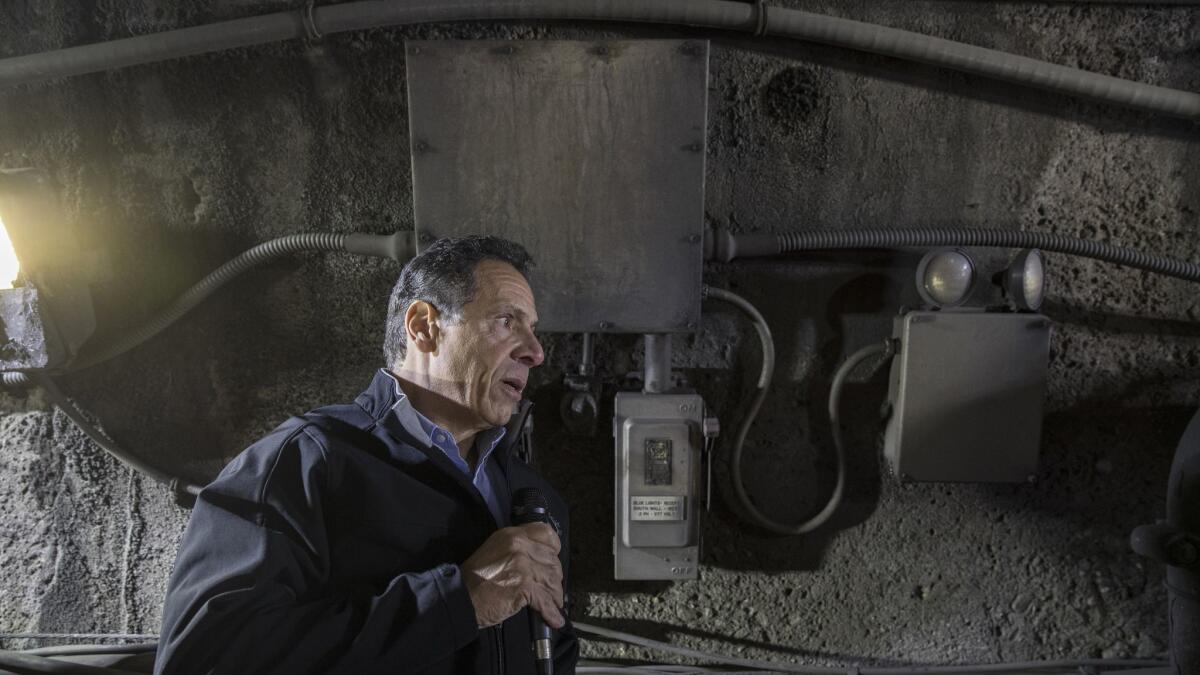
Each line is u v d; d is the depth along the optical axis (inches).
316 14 72.0
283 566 37.0
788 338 80.4
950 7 76.0
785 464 82.0
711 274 79.7
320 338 80.3
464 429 44.6
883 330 79.7
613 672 80.1
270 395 81.1
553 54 67.7
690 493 73.9
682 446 73.2
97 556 83.5
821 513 80.3
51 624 83.6
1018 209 78.5
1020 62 73.2
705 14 72.3
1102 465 80.8
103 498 83.0
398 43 75.9
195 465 82.2
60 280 73.2
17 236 69.1
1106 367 79.7
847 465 81.8
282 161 77.9
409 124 72.5
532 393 80.6
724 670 83.4
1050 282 79.0
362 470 40.6
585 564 82.7
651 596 83.3
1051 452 80.8
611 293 71.0
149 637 83.0
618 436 73.8
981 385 73.2
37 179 71.8
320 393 81.0
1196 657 63.2
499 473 48.3
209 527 37.5
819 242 74.3
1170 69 76.2
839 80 76.7
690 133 68.7
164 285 79.8
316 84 76.7
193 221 78.9
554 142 69.0
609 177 69.4
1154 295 78.7
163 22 75.4
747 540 82.7
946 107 77.1
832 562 82.9
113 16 75.3
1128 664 80.8
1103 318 79.2
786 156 78.0
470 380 42.8
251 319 80.1
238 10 75.3
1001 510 81.7
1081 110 76.9
